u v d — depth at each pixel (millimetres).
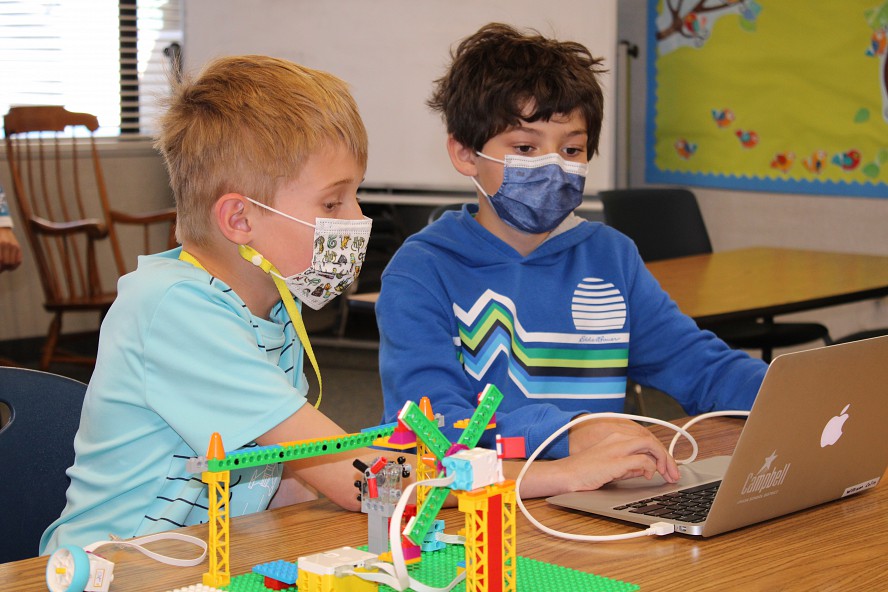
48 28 5125
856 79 4023
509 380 1489
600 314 1547
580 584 779
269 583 777
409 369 1354
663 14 4680
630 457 1071
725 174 4547
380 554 784
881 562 846
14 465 1181
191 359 990
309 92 1051
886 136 3961
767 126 4352
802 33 4168
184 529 950
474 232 1538
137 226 5234
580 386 1533
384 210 4918
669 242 3430
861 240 4109
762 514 942
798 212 4312
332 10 4848
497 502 703
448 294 1477
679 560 849
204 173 1038
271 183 1027
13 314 4867
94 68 5195
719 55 4477
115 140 5215
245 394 976
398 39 4723
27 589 796
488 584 696
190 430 980
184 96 1095
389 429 807
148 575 823
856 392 956
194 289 1015
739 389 1457
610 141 4367
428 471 789
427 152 4734
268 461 763
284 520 978
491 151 1473
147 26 5281
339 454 1012
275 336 1118
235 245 1059
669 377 1565
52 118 4453
